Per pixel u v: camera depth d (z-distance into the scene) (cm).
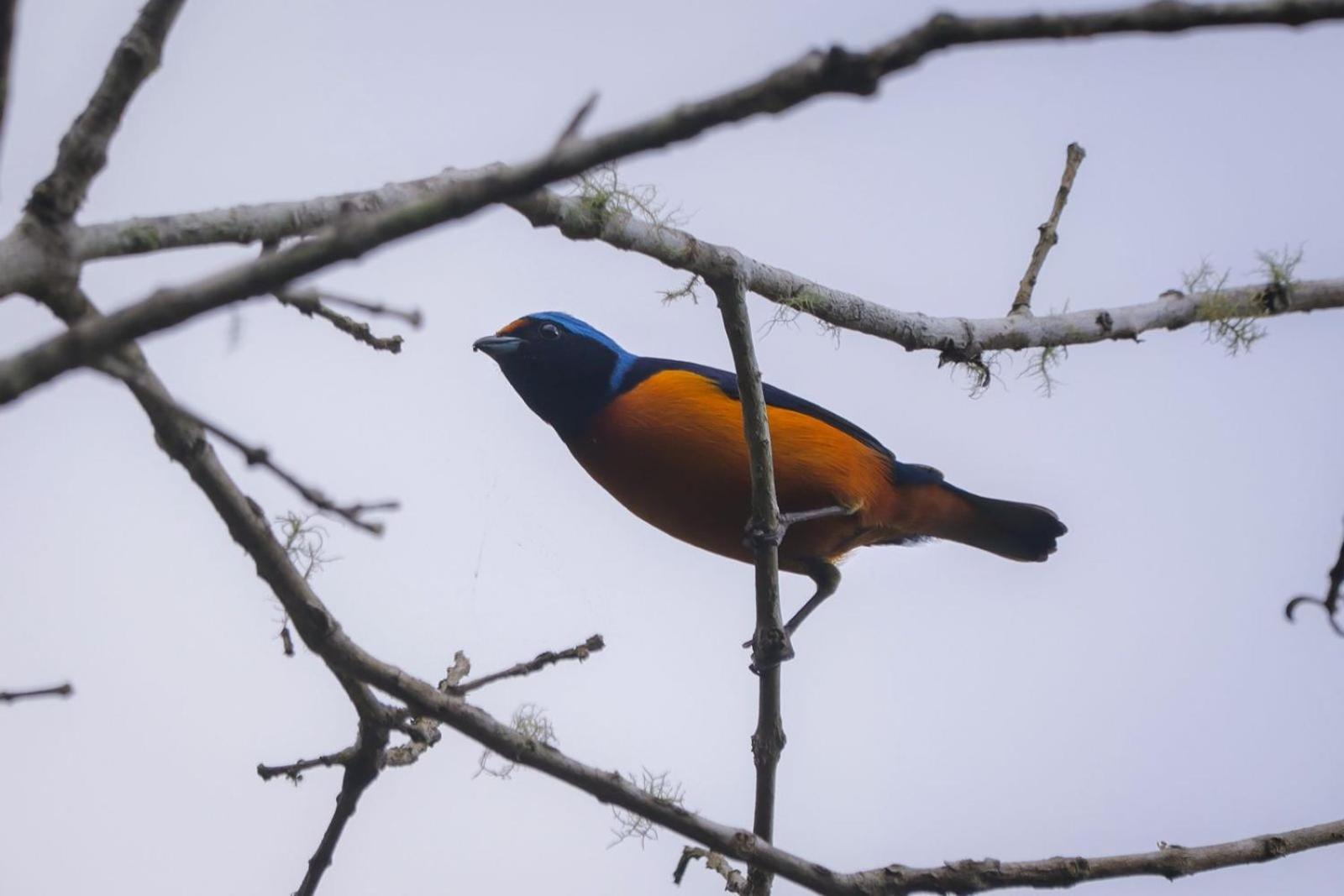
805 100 562
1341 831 979
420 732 909
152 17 710
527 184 572
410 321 615
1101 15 555
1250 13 559
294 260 570
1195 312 1353
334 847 933
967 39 554
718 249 1107
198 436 775
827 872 903
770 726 1078
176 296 562
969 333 1302
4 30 496
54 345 551
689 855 1008
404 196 862
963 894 920
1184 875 950
